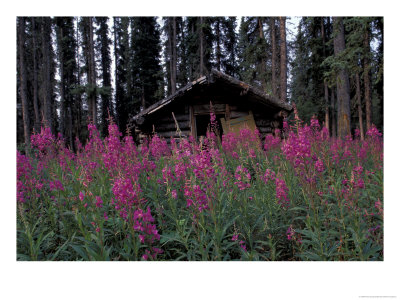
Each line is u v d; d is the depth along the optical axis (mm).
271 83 15938
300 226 2979
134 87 24000
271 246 2584
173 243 2883
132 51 24188
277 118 9055
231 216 2973
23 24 13430
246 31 17516
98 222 2293
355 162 3984
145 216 2336
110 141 3404
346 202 2529
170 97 8719
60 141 4383
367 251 2328
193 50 20969
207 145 3424
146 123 9109
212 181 2764
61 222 2842
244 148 5266
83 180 2924
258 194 3223
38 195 3123
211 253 2721
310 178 2639
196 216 2672
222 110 9008
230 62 20797
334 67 9672
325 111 18500
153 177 3314
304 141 2627
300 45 18078
